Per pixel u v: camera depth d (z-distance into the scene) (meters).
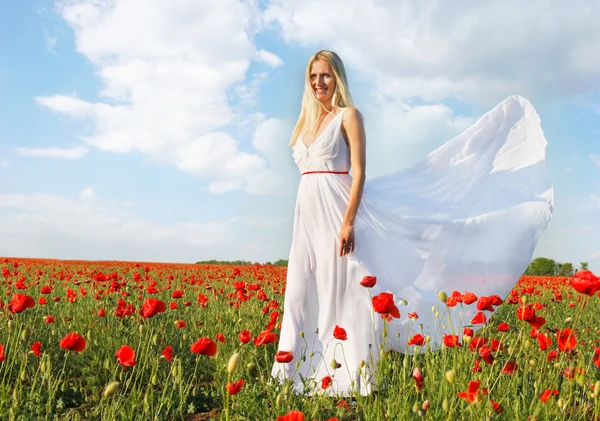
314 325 4.47
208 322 6.54
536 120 5.27
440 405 3.21
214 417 3.79
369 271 4.39
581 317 7.28
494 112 5.42
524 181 5.20
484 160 5.36
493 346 3.79
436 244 4.84
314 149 4.52
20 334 4.47
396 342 4.56
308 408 3.57
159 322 6.19
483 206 5.16
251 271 14.16
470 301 3.77
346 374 4.25
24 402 3.69
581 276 3.25
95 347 5.38
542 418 3.19
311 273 4.51
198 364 4.98
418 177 5.25
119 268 17.66
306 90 4.71
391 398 3.35
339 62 4.64
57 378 4.55
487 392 3.01
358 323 4.32
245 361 4.69
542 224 4.98
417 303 4.69
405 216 4.81
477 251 4.92
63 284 10.54
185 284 10.36
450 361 4.12
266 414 3.54
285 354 3.58
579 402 3.86
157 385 4.51
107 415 3.43
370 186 4.97
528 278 12.73
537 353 4.30
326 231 4.45
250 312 6.78
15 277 10.48
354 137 4.43
